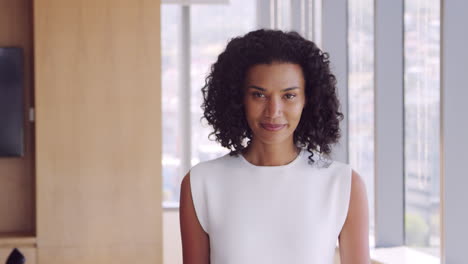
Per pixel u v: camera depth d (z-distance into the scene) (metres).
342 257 1.47
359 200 1.45
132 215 4.72
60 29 4.64
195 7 6.98
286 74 1.36
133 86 4.70
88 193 4.69
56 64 4.65
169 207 6.79
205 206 1.49
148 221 4.73
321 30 4.81
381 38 4.07
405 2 4.04
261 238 1.43
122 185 4.71
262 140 1.40
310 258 1.41
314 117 1.46
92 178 4.70
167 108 7.03
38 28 4.62
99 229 4.70
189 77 7.02
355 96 4.73
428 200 3.89
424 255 3.94
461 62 3.00
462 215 3.08
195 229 1.51
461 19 2.99
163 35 7.00
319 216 1.43
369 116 4.57
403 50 4.08
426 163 3.89
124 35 4.69
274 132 1.38
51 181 4.67
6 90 4.82
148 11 4.70
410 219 4.12
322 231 1.42
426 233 3.94
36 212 4.66
